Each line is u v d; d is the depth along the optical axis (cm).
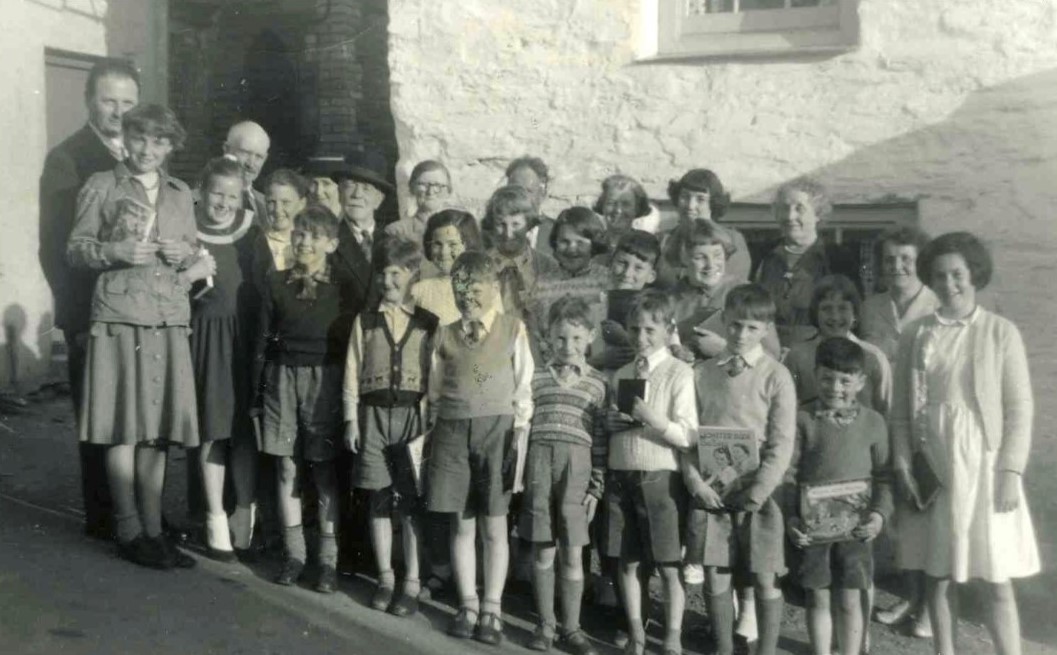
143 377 470
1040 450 556
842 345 427
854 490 427
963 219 570
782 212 518
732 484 429
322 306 480
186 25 1017
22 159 777
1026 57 554
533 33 644
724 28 627
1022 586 507
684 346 481
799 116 596
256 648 415
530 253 517
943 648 430
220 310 493
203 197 505
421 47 664
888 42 577
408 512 469
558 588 503
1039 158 555
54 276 505
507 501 454
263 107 1027
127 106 515
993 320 422
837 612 432
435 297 486
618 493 450
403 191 679
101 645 397
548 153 647
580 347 454
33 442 667
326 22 1001
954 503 416
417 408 469
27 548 483
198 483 533
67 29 826
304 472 495
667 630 450
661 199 626
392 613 468
